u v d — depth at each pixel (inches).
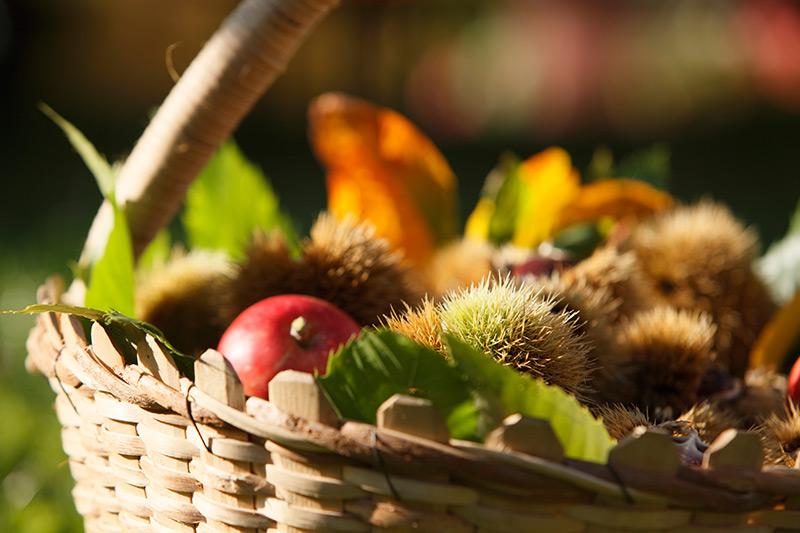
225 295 47.3
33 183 170.7
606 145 227.5
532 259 49.0
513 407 39.5
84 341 43.4
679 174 195.8
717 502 38.9
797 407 44.4
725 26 230.7
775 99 230.4
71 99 216.8
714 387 46.8
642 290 49.0
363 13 218.2
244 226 52.9
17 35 213.6
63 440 45.6
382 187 54.2
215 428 40.5
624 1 231.6
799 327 49.3
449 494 39.3
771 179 186.7
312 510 40.0
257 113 220.5
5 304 89.0
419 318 43.4
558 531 39.2
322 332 43.4
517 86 231.6
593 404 44.4
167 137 47.3
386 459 39.0
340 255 46.7
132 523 43.1
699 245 50.9
